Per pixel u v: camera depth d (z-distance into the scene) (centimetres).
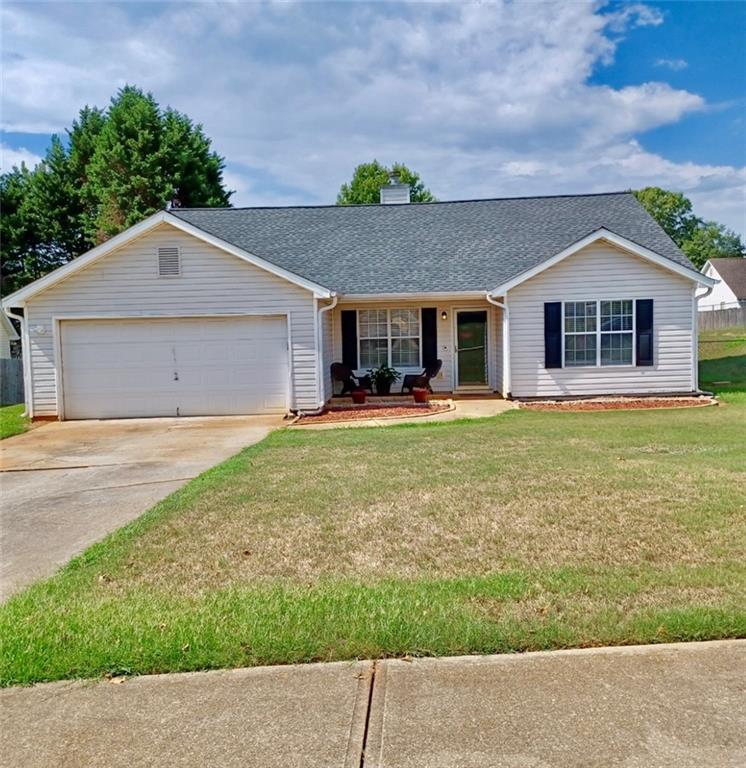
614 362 1423
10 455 979
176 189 3309
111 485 734
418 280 1494
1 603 385
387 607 349
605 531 488
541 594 365
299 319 1344
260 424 1238
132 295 1344
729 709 249
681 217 6341
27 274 3531
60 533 541
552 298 1416
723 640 305
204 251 1336
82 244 3578
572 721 244
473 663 290
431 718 249
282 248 1664
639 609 340
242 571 425
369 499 604
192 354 1360
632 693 262
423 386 1467
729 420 1098
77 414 1366
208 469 799
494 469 720
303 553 458
